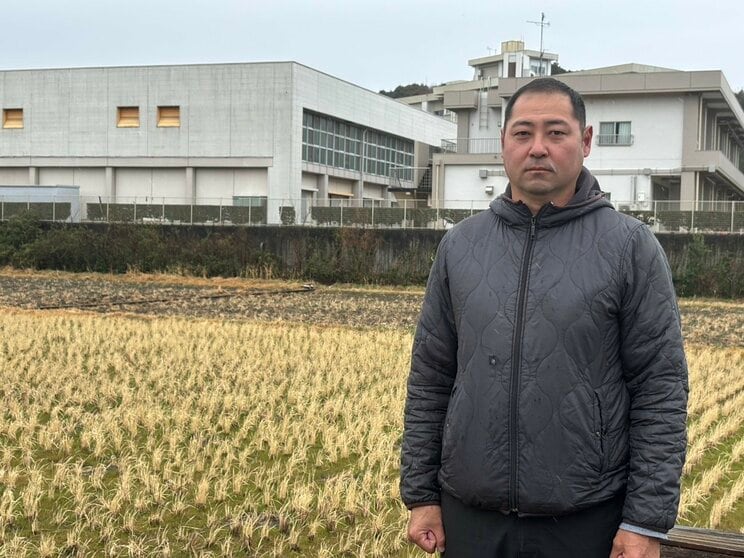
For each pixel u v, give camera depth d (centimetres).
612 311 263
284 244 3070
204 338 1518
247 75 3928
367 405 963
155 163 4009
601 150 3231
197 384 1101
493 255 279
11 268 3238
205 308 2133
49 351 1348
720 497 678
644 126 3188
